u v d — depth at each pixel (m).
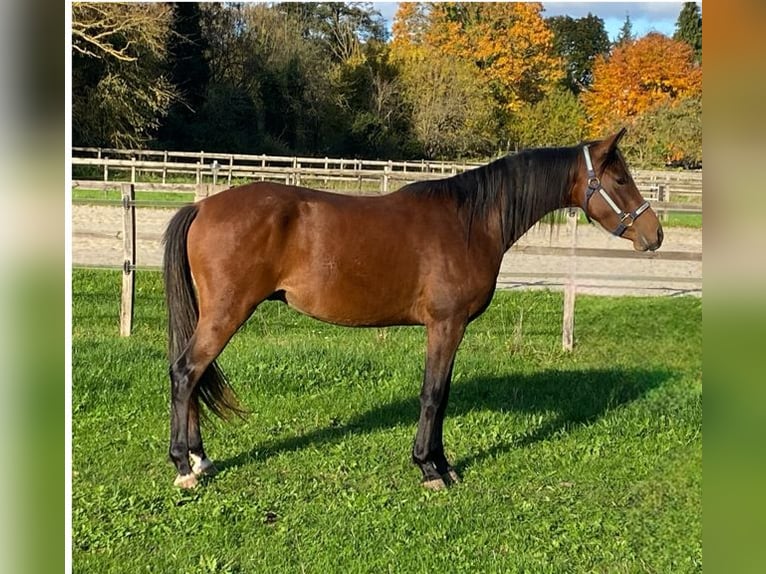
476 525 3.98
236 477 4.46
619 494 4.43
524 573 3.51
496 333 8.78
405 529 3.89
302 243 4.15
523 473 4.71
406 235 4.26
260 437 5.13
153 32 23.20
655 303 10.52
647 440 5.34
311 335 8.18
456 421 5.58
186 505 4.09
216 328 4.11
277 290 4.24
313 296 4.21
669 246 13.91
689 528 4.03
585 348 8.21
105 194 16.53
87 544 3.68
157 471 4.52
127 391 5.91
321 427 5.38
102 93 23.03
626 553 3.74
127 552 3.61
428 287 4.29
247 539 3.75
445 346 4.36
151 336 7.77
